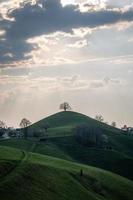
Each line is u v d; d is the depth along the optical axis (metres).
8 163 117.50
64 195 111.31
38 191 105.38
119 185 148.25
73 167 148.50
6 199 94.56
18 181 105.56
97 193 131.12
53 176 121.62
